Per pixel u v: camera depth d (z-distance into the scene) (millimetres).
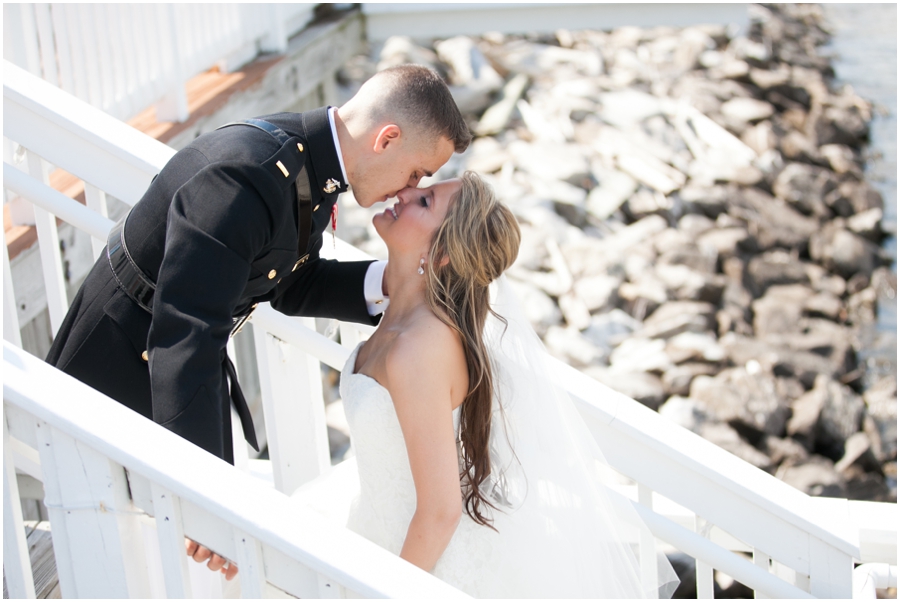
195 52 4477
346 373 2018
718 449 2234
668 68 9609
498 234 1866
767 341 5840
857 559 2160
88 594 1488
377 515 1984
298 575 1439
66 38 3312
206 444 1734
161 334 1772
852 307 6434
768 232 7012
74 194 2955
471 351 1905
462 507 2004
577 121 8344
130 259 1923
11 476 1496
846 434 5047
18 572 1535
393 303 1998
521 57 9422
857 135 8945
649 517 2207
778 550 2215
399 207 1943
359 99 1967
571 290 6059
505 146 7863
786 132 8570
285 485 2385
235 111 4656
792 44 10977
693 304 5977
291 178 1876
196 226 1775
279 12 5430
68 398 1424
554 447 2043
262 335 2289
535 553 2008
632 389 5152
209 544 1457
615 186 7281
